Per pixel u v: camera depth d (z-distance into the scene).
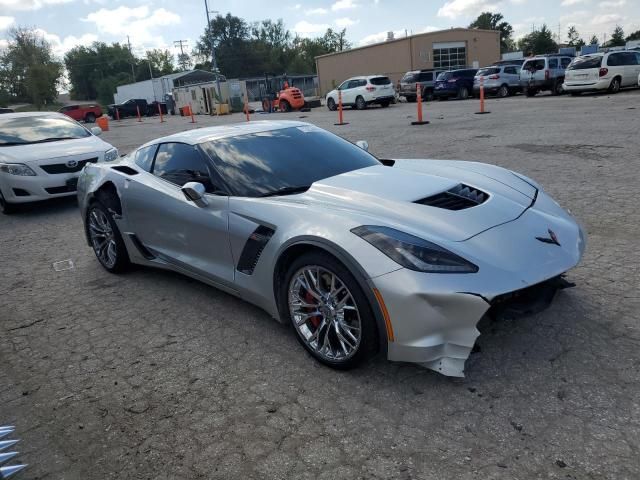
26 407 2.91
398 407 2.60
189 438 2.53
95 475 2.34
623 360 2.81
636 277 3.77
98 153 8.16
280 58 118.50
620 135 9.93
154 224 4.21
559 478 2.08
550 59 23.38
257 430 2.54
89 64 119.50
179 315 3.90
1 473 2.09
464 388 2.70
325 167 3.83
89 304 4.30
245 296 3.51
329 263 2.80
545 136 10.72
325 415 2.60
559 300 3.51
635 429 2.31
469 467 2.18
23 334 3.84
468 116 17.00
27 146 8.16
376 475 2.18
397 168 3.88
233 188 3.59
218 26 112.62
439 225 2.83
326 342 2.96
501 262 2.64
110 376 3.15
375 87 26.62
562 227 3.11
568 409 2.47
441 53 43.50
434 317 2.51
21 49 90.25
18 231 7.07
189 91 40.75
